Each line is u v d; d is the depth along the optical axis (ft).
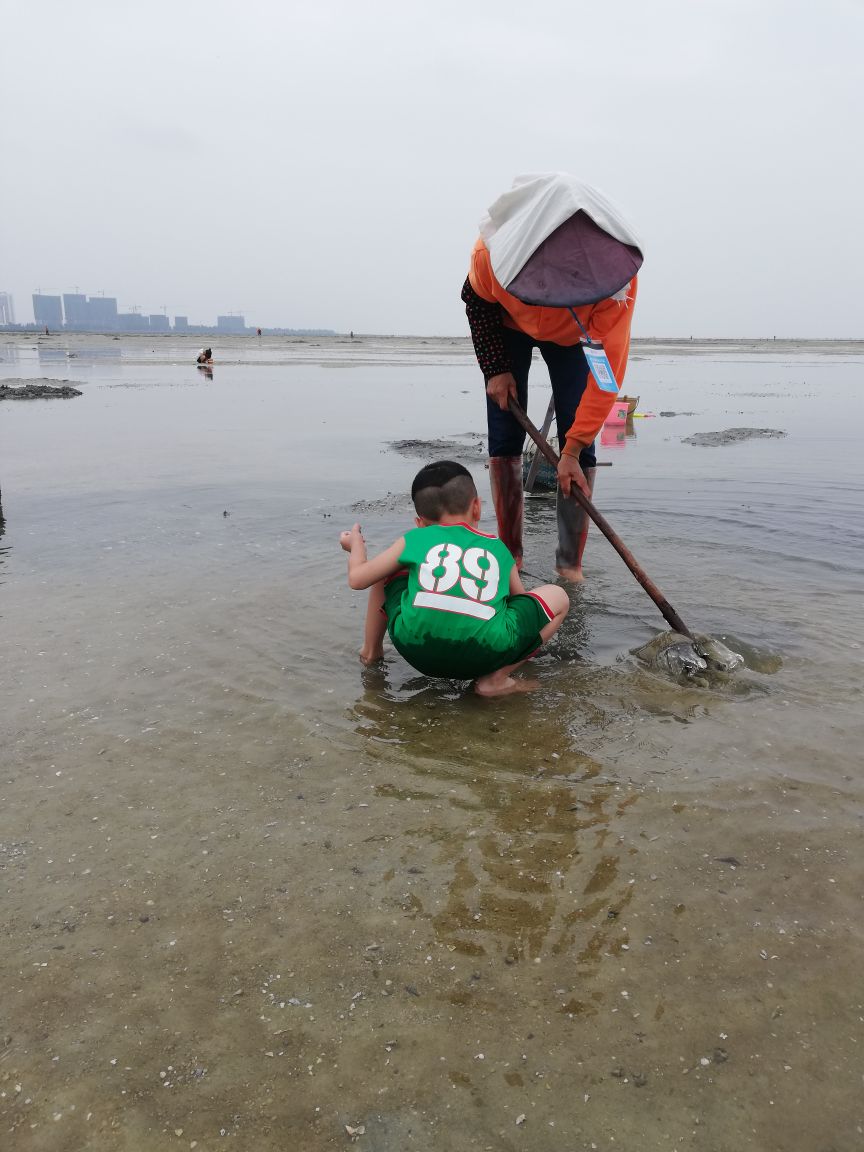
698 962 5.37
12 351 131.03
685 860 6.42
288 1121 4.33
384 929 5.71
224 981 5.29
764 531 16.51
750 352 191.11
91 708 9.05
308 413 41.63
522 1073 4.58
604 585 13.29
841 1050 4.70
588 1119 4.30
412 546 9.48
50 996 5.18
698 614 11.82
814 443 29.89
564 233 10.53
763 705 9.07
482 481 22.45
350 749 8.22
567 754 8.11
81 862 6.50
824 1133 4.21
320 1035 4.86
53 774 7.77
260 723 8.74
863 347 268.82
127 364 92.32
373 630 10.16
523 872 6.31
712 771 7.73
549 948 5.51
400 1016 4.98
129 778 7.70
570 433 12.04
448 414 41.73
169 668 10.07
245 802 7.30
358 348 188.44
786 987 5.16
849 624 11.35
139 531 16.63
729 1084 4.49
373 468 24.45
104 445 29.04
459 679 9.80
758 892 6.04
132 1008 5.08
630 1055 4.68
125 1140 4.25
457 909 5.90
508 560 9.59
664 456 26.81
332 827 6.93
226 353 138.62
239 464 25.17
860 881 6.15
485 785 7.55
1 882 6.28
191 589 12.96
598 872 6.30
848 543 15.56
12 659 10.31
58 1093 4.52
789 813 7.02
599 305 11.38
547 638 9.75
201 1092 4.51
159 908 5.97
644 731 8.55
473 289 13.28
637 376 83.71
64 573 13.85
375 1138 4.23
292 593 12.75
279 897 6.07
